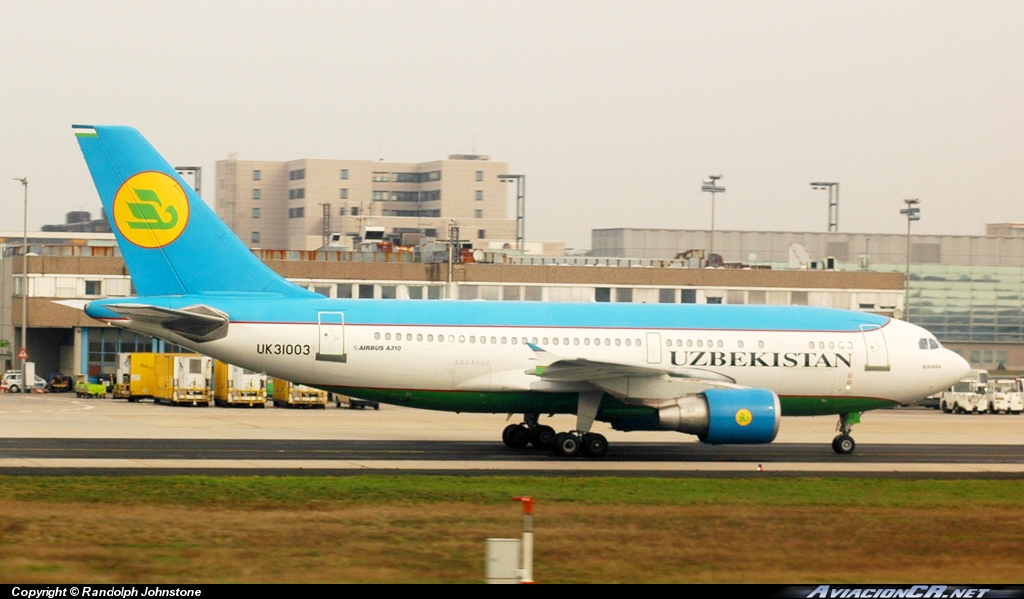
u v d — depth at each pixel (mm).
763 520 93812
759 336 159375
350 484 108500
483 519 90750
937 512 100375
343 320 148625
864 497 109375
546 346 152375
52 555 72562
